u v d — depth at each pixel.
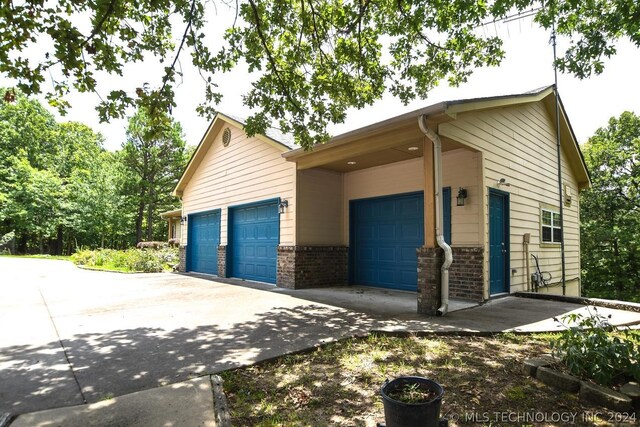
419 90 6.51
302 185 9.20
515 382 3.20
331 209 9.85
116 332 4.77
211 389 2.97
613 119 20.27
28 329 4.93
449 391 3.03
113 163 28.92
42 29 3.51
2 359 3.72
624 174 19.22
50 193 27.73
